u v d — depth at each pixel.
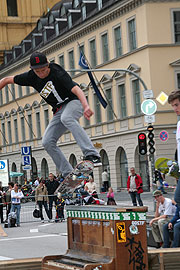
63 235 23.86
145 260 6.29
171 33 53.53
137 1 54.03
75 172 6.80
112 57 59.25
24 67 79.62
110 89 60.31
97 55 62.09
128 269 6.22
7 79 7.04
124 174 58.72
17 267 6.96
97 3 62.41
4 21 92.44
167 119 52.34
